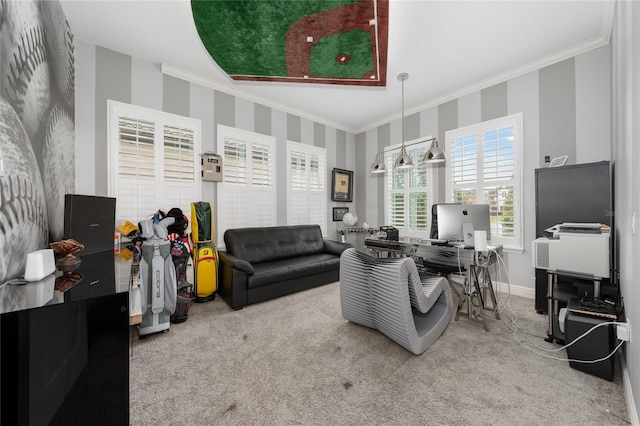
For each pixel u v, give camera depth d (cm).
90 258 180
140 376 164
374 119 480
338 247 406
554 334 204
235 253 329
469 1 209
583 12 221
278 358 184
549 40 259
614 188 231
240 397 146
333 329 228
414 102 405
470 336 214
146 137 294
